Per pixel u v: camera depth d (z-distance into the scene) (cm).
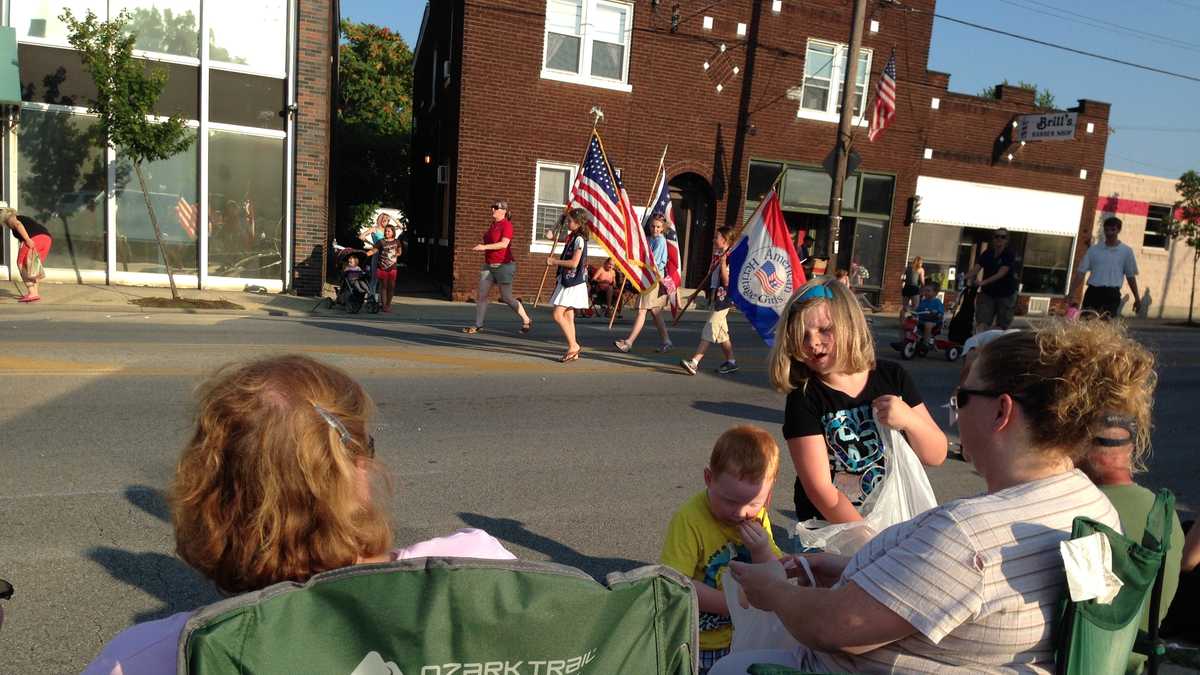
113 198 1470
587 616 140
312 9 1532
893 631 176
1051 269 2414
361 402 155
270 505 132
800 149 2002
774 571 211
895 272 2178
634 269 1125
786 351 306
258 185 1555
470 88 1670
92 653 325
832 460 301
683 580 150
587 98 1769
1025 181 2306
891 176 2125
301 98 1547
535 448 642
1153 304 2652
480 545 165
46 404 663
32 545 416
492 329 1280
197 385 151
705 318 1662
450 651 129
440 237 1961
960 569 169
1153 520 198
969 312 1288
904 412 291
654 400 838
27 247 1241
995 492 183
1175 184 2552
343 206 2958
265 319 1221
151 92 1282
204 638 115
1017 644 169
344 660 125
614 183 1143
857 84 2044
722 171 1927
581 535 479
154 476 519
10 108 1395
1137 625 186
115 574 392
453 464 589
